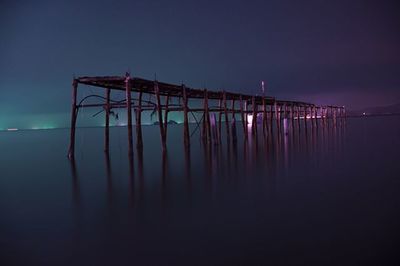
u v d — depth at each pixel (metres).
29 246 5.67
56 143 39.25
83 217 7.28
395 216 6.06
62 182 11.90
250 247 5.08
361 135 27.34
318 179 9.84
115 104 18.28
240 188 9.25
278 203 7.39
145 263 4.82
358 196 7.61
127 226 6.50
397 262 4.35
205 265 4.63
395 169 10.93
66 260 5.07
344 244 4.95
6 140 54.41
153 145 26.23
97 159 18.03
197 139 28.73
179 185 10.22
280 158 15.10
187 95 21.17
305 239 5.23
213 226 6.15
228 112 24.31
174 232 5.98
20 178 13.41
